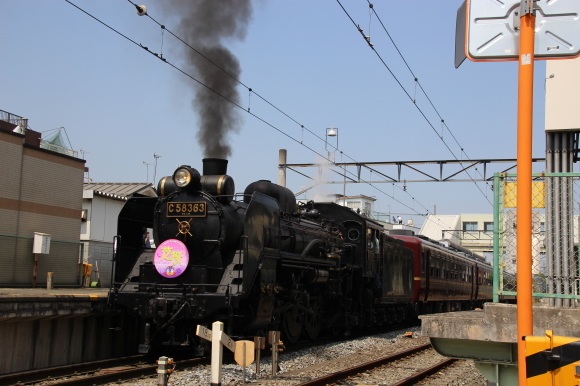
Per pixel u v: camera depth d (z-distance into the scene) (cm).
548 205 735
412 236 2425
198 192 1190
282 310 1280
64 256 2048
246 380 937
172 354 1250
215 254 1161
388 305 2066
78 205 2302
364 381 970
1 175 1959
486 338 680
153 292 1142
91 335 1197
